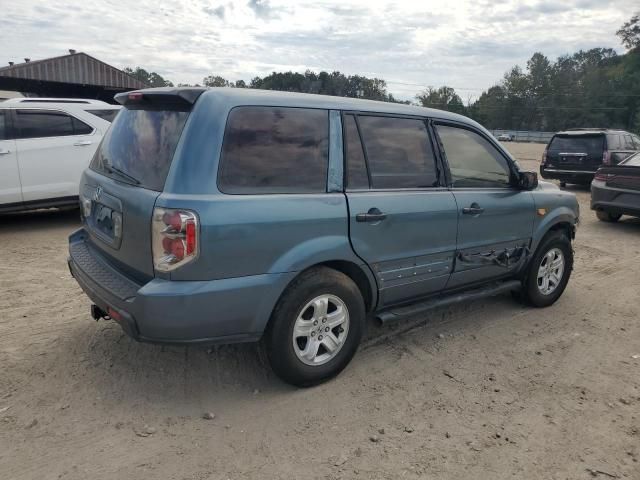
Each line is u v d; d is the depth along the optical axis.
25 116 7.61
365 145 3.62
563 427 3.22
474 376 3.81
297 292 3.24
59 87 26.50
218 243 2.88
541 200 4.90
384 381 3.68
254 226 2.99
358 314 3.59
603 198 9.48
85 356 3.83
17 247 6.91
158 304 2.83
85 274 3.45
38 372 3.59
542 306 5.24
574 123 105.62
